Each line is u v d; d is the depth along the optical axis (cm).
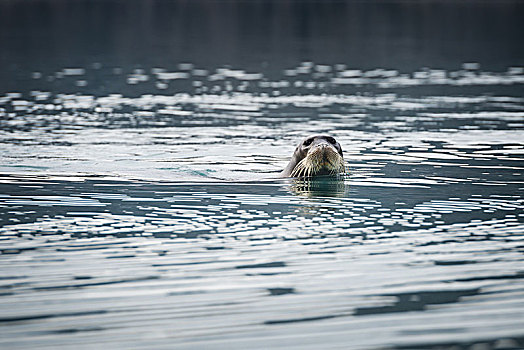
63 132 5578
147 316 2100
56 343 1927
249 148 5050
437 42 12812
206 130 5741
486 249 2730
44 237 2864
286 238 2878
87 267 2511
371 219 3181
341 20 17025
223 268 2508
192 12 18950
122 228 3005
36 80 8500
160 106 6956
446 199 3556
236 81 8675
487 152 4825
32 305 2177
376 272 2472
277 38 13438
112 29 14862
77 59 10456
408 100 7288
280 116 6419
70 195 3603
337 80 8762
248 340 1947
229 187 3825
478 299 2222
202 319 2081
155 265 2536
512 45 12362
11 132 5541
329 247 2755
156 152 4850
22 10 19038
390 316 2098
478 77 8950
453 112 6562
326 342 1933
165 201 3491
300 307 2166
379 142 5209
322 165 4019
